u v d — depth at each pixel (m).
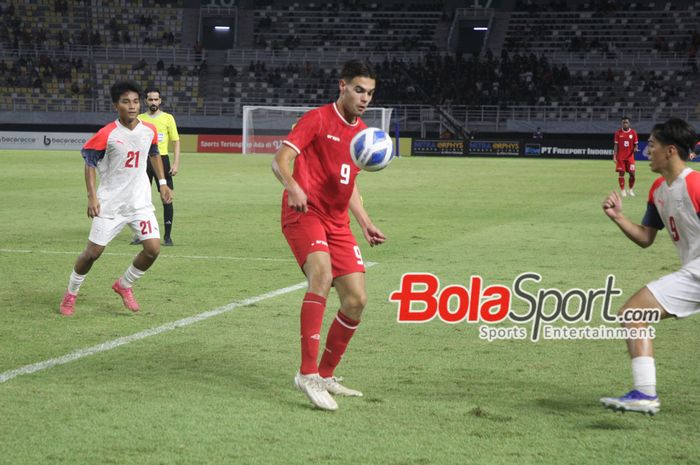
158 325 13.64
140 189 14.28
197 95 92.62
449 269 19.08
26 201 35.28
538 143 78.38
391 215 31.00
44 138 81.19
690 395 10.01
